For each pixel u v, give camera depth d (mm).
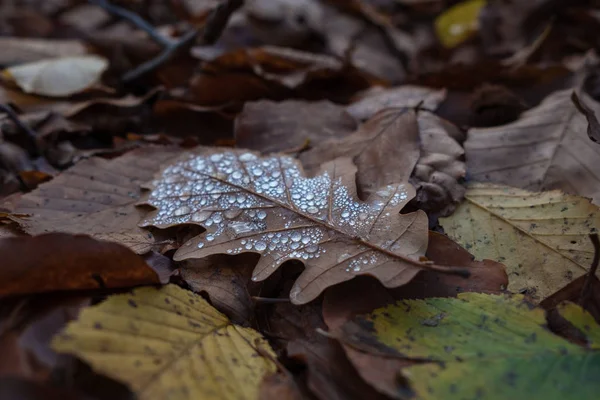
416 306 382
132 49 598
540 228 409
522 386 359
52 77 513
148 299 377
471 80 524
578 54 670
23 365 354
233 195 416
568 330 375
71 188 431
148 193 426
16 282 373
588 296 386
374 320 376
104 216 420
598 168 427
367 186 423
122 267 378
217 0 708
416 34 869
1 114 485
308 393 367
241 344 377
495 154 443
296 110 479
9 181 457
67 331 358
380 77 626
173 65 557
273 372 369
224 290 395
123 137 502
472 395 357
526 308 379
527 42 741
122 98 518
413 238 388
